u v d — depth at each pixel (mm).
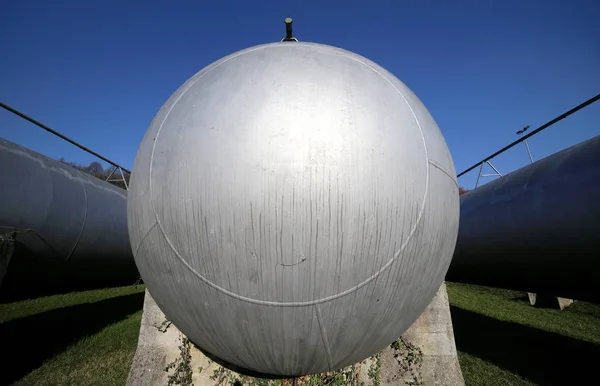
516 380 3742
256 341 1508
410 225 1474
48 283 4152
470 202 4879
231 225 1358
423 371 2871
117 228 4762
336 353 1584
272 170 1358
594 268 2988
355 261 1378
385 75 1841
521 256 3750
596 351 4641
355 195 1373
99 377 3688
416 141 1609
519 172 4117
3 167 3217
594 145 3119
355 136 1447
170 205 1479
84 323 5820
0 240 3053
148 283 1758
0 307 6926
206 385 2797
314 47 1854
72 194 4008
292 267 1342
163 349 2916
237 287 1394
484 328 5801
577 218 3047
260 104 1488
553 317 6609
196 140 1491
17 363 4020
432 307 3010
